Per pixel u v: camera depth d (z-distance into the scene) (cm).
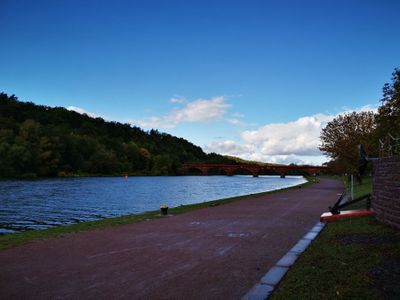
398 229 1182
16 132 10831
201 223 1520
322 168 13988
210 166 16338
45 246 1044
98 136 16250
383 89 3925
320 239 1115
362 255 872
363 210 1606
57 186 6303
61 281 715
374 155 4281
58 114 18888
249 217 1714
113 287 682
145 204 3572
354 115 4562
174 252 973
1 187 5812
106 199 4112
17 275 753
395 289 643
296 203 2447
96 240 1138
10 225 2314
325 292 627
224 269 806
